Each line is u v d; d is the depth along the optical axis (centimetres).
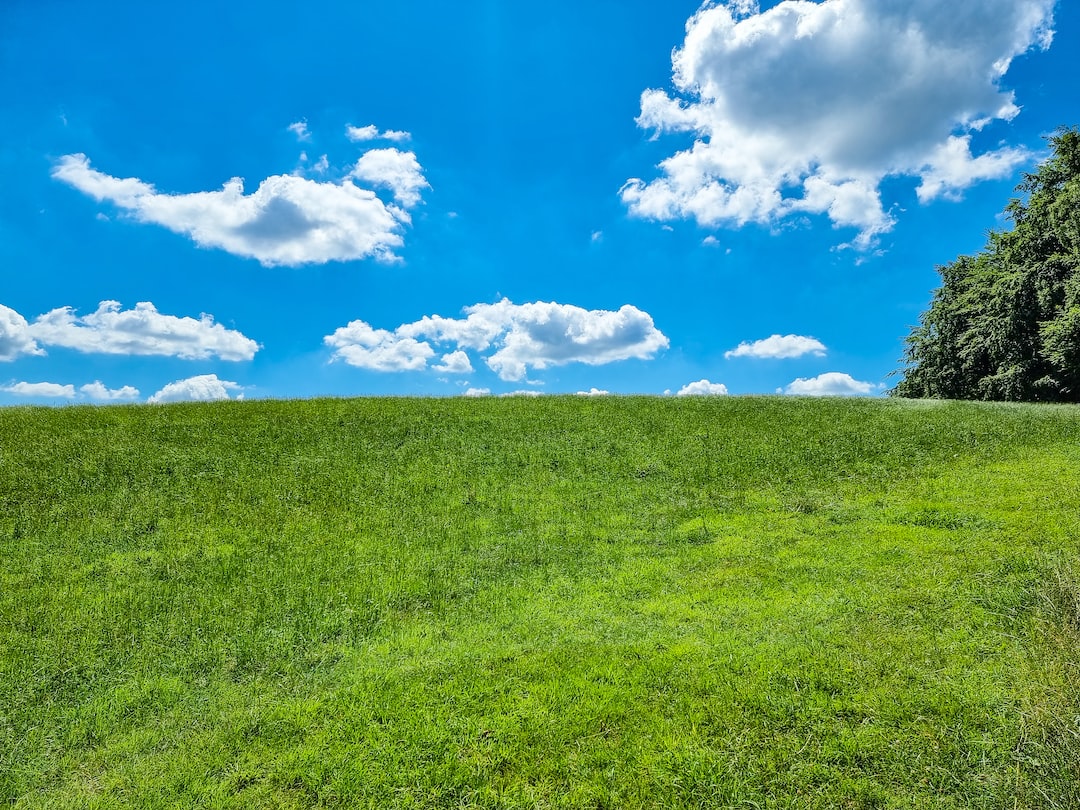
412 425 1975
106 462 1567
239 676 781
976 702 608
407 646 838
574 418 2091
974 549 982
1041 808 489
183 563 1098
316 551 1160
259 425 1928
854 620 802
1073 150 2892
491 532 1267
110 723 692
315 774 579
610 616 898
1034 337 2891
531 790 550
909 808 505
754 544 1150
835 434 1873
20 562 1098
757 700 642
